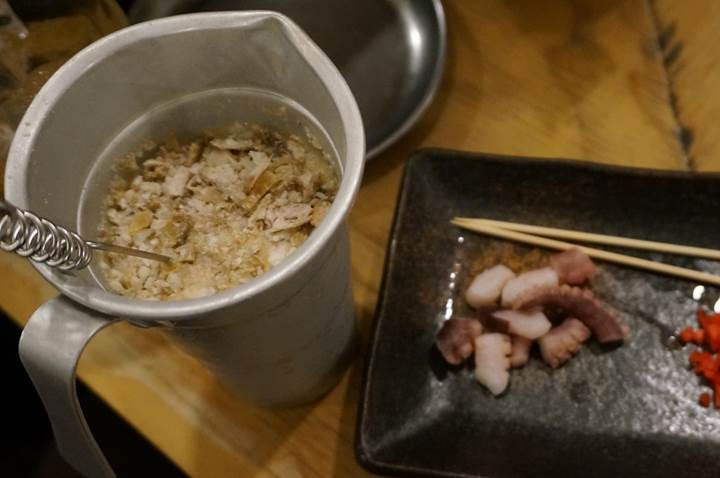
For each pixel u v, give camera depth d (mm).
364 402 328
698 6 404
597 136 394
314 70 260
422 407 348
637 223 378
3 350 496
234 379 304
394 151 398
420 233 377
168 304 237
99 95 273
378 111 400
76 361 238
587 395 347
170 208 299
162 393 350
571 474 328
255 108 298
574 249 371
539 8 426
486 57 416
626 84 403
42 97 257
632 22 417
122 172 298
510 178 381
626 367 351
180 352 357
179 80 286
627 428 339
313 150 298
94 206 288
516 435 341
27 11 364
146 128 295
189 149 307
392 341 352
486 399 349
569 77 408
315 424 344
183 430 344
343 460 338
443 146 397
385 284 350
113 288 279
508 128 399
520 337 355
